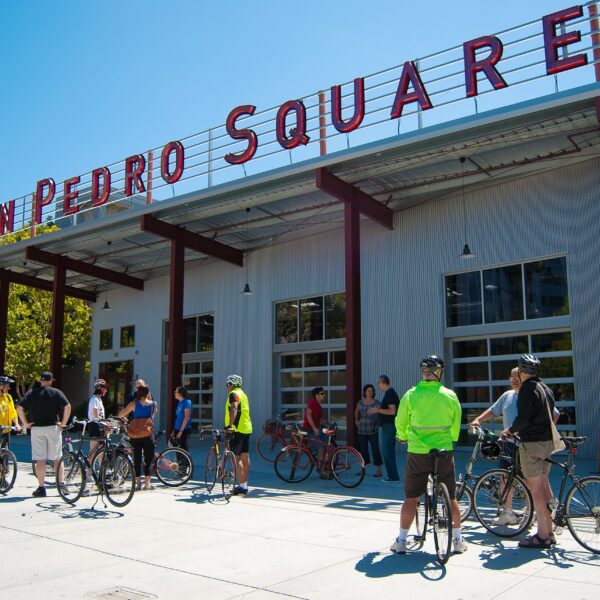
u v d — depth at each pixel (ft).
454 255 53.57
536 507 20.42
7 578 18.16
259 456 53.06
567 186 48.06
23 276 83.87
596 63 37.11
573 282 47.06
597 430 44.88
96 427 32.09
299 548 21.21
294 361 66.03
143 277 84.48
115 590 16.99
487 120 39.96
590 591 16.17
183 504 29.81
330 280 63.10
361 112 45.52
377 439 38.01
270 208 58.95
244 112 53.11
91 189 63.36
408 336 55.47
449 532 18.79
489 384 51.21
